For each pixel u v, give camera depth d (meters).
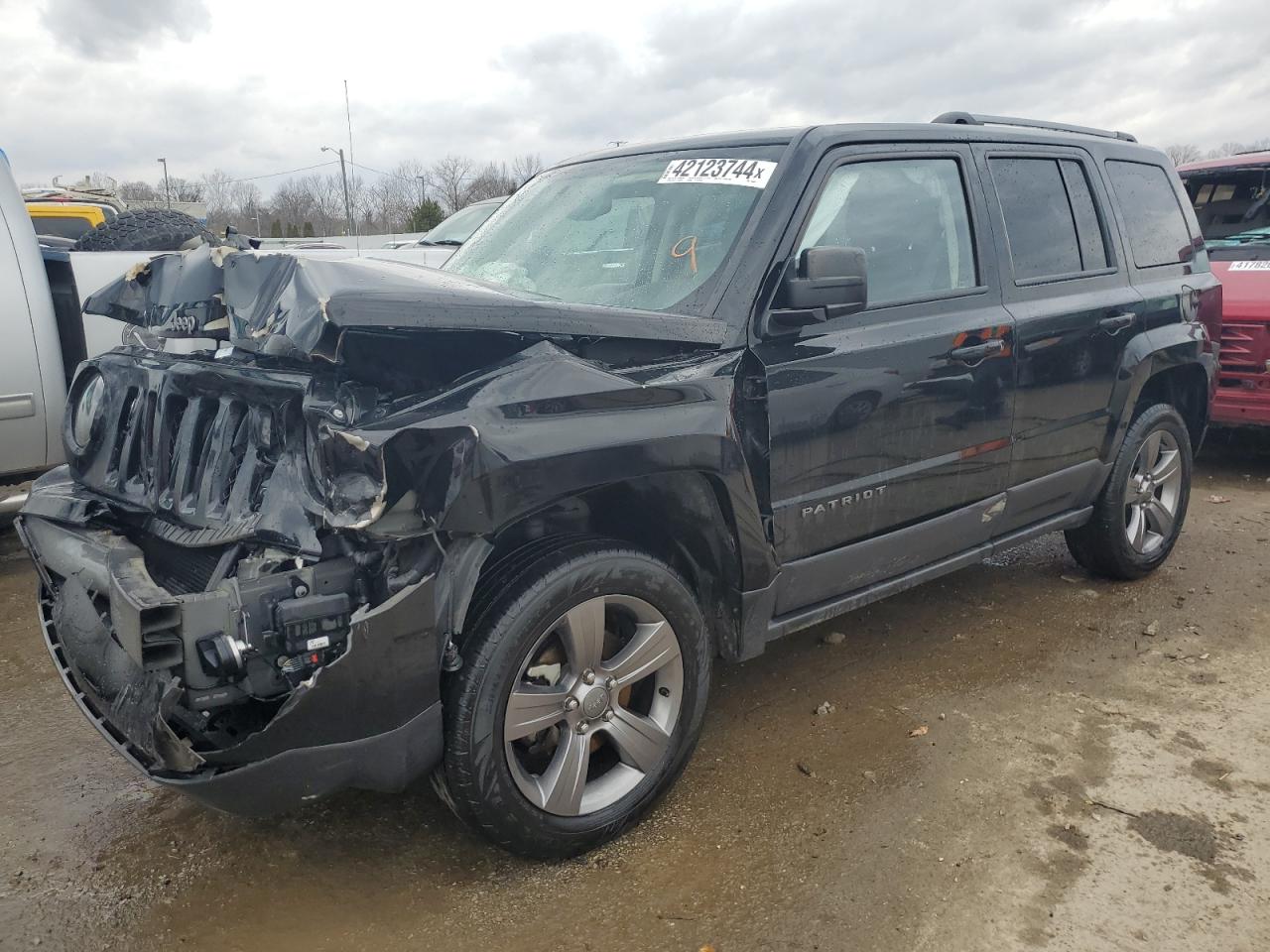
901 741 3.53
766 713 3.76
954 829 2.99
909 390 3.47
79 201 13.27
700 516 2.96
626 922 2.58
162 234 6.75
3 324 5.29
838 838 2.95
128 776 3.37
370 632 2.29
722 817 3.06
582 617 2.69
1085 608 4.81
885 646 4.40
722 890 2.71
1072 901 2.66
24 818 3.11
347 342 2.35
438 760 2.51
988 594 5.03
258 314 2.53
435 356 2.50
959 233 3.83
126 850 2.93
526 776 2.69
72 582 2.74
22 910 2.65
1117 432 4.59
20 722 3.77
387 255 8.03
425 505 2.30
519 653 2.55
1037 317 3.98
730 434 2.89
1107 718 3.69
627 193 3.66
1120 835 2.95
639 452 2.64
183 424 2.78
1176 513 5.16
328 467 2.30
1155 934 2.53
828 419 3.22
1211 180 8.58
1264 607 4.80
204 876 2.80
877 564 3.57
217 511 2.59
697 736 3.07
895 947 2.49
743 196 3.31
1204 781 3.24
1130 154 4.90
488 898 2.69
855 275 3.05
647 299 3.22
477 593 2.59
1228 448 8.43
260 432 2.54
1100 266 4.48
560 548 2.67
